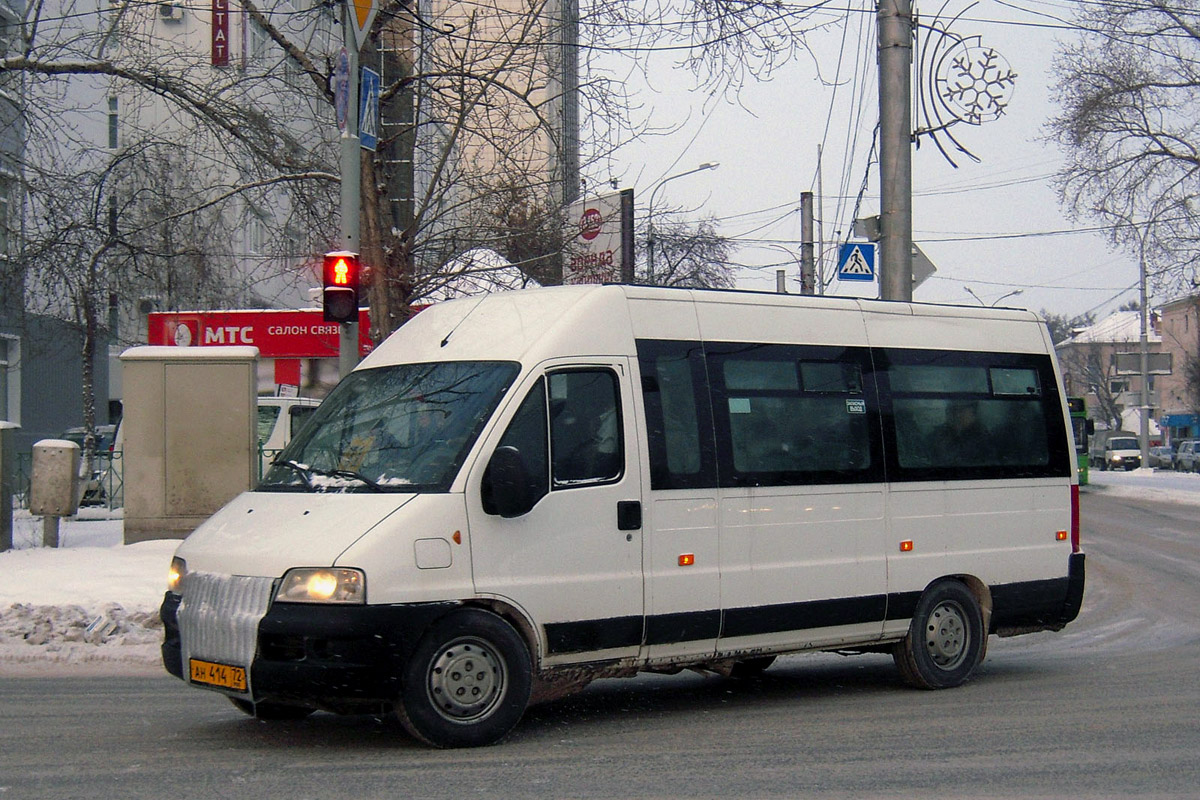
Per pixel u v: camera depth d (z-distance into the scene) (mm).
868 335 8875
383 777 6051
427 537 6562
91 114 23828
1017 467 9547
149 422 14555
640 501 7410
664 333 7793
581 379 7352
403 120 17203
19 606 10852
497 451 6684
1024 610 9492
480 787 5844
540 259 17000
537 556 6957
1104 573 18172
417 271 16594
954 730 7418
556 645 7035
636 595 7340
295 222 17641
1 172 17594
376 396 7586
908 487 8820
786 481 8125
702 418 7820
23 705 8125
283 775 6094
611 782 5961
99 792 5719
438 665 6586
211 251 19781
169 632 6969
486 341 7484
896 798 5660
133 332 31031
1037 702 8500
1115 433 84812
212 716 7773
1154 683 9336
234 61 17531
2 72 16656
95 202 17594
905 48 16000
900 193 16016
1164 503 35594
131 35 16594
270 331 23875
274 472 7461
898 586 8680
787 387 8305
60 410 30422
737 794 5723
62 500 14148
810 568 8188
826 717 7922
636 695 8945
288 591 6363
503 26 16375
